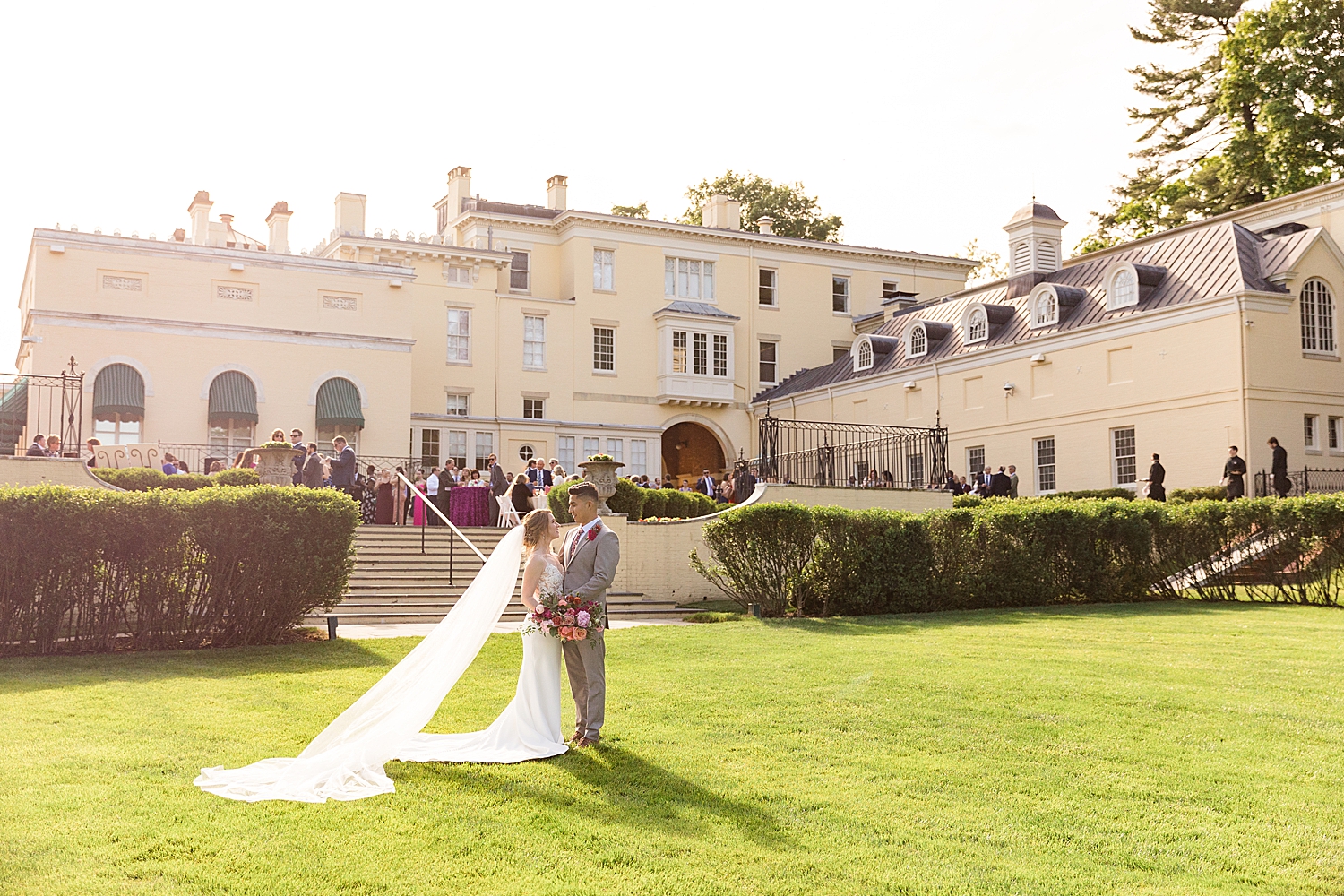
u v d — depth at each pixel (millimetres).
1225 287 28984
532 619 7215
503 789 6215
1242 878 5016
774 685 9492
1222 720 8086
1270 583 18156
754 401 47156
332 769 6336
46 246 29516
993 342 35938
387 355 33562
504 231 44281
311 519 12484
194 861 4891
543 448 42125
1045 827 5680
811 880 4887
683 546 19453
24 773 6168
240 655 11273
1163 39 47156
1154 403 30375
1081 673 10023
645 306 45219
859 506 22938
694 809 5879
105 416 29750
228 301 31703
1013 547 17188
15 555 11125
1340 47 37000
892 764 6848
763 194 60500
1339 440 29750
